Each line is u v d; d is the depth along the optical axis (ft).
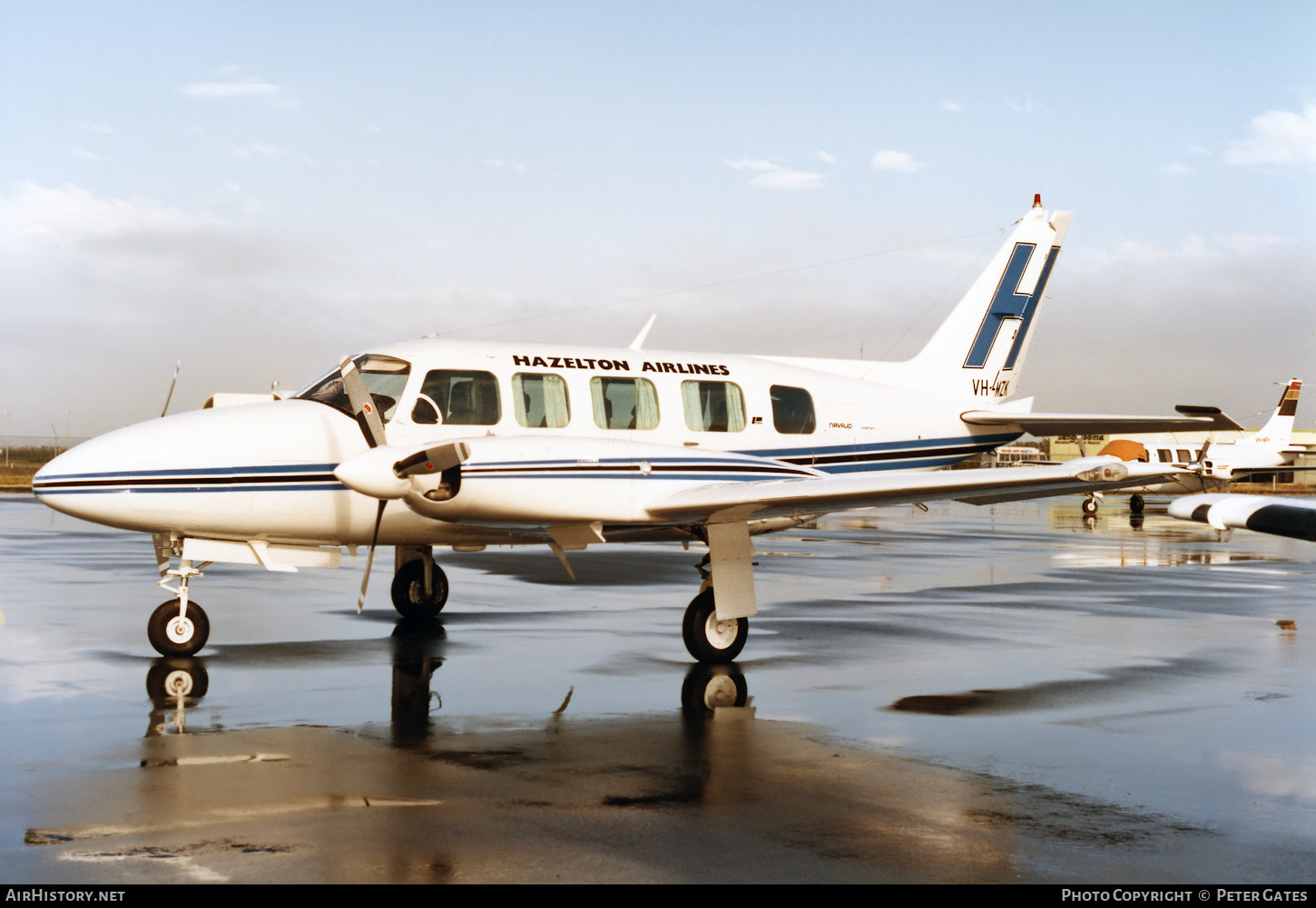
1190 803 17.35
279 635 32.83
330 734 21.06
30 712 22.54
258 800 16.94
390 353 32.86
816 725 22.22
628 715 22.97
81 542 67.41
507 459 28.04
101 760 18.99
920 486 27.99
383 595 42.68
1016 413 42.86
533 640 32.30
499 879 13.93
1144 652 31.01
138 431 29.68
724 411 37.35
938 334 44.39
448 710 23.15
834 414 39.52
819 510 31.94
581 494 28.66
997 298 45.37
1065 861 14.84
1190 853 15.19
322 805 16.79
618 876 14.10
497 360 33.83
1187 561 60.85
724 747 20.39
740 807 16.93
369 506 31.24
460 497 27.73
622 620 36.19
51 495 28.37
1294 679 27.32
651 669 28.04
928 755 20.06
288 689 25.00
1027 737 21.42
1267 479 207.21
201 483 29.35
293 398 32.58
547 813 16.56
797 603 41.47
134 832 15.46
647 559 58.95
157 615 29.07
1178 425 31.42
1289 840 15.71
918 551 67.05
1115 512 133.39
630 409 35.47
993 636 33.83
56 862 14.29
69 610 37.01
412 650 30.30
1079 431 42.93
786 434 38.34
